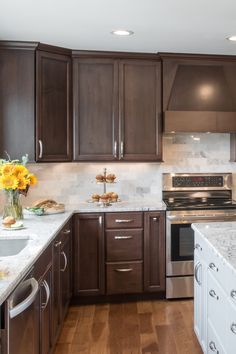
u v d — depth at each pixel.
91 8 2.40
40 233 2.26
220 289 1.85
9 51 3.12
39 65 3.17
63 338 2.66
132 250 3.32
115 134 3.46
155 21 2.64
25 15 2.52
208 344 2.12
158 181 3.84
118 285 3.32
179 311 3.13
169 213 3.32
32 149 3.16
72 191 3.75
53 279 2.29
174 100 3.52
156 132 3.52
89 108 3.43
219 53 3.47
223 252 1.78
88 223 3.27
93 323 2.91
